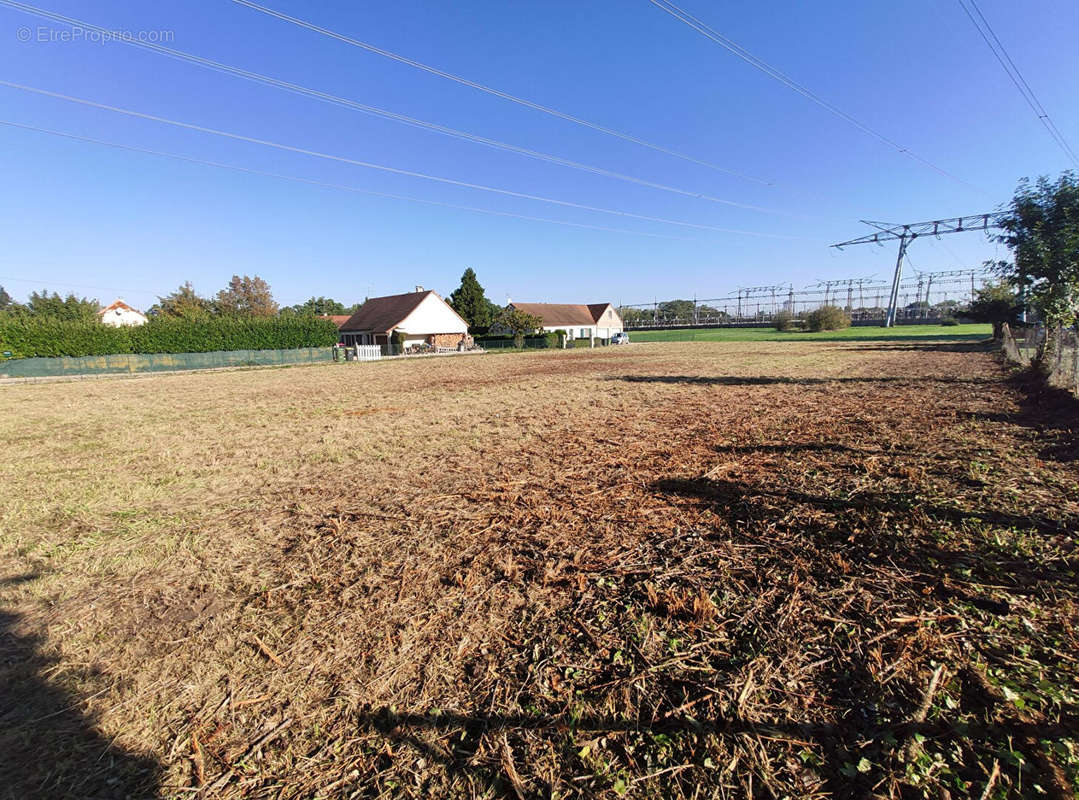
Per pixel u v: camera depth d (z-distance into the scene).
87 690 2.54
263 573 3.76
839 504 4.36
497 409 11.52
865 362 20.12
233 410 12.95
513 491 5.38
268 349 39.69
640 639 2.73
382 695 2.42
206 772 2.04
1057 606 2.70
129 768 2.07
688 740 2.05
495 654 2.69
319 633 2.96
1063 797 1.65
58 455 8.23
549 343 51.38
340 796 1.90
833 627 2.71
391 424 10.01
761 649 2.57
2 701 2.48
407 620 3.04
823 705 2.18
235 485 6.14
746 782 1.85
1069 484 4.46
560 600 3.19
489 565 3.71
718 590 3.18
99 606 3.37
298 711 2.35
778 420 8.57
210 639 2.95
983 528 3.68
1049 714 2.00
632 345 49.31
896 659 2.39
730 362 23.02
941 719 2.03
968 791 1.71
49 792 1.94
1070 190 9.73
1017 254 10.78
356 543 4.22
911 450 6.04
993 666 2.30
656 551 3.78
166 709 2.39
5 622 3.21
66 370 29.30
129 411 13.38
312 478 6.30
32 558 4.18
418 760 2.04
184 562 4.02
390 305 50.69
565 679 2.47
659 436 7.76
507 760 2.01
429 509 4.96
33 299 53.50
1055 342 11.22
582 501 4.95
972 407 8.82
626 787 1.87
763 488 4.96
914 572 3.17
